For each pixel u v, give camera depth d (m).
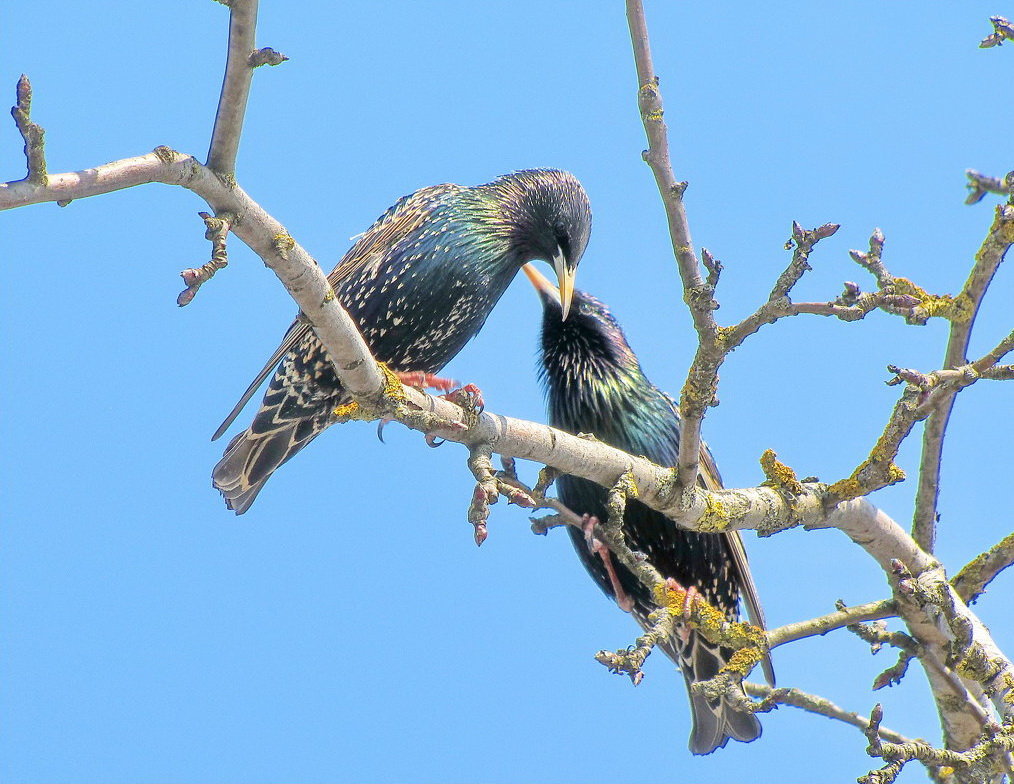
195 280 7.52
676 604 9.38
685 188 8.37
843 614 9.95
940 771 10.46
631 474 9.85
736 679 9.05
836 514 10.27
